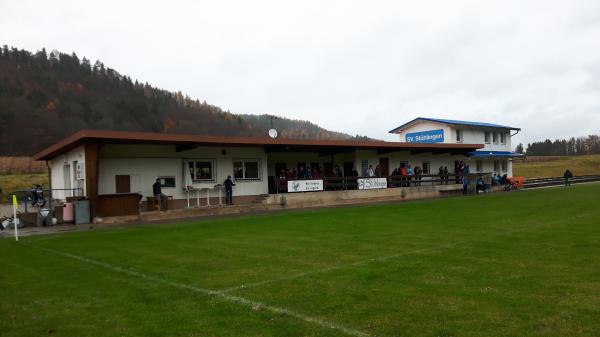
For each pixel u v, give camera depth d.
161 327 5.38
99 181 20.59
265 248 10.95
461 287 6.79
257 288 7.08
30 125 91.44
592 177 55.62
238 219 18.66
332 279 7.52
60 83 125.00
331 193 27.55
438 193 33.41
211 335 5.06
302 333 5.05
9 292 7.27
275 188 28.23
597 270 7.70
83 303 6.52
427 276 7.54
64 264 9.66
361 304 6.06
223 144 22.47
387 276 7.62
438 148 33.00
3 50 133.00
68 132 94.44
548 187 38.50
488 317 5.41
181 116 127.75
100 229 16.59
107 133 18.77
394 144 29.38
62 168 24.84
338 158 32.12
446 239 11.49
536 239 11.03
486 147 43.41
